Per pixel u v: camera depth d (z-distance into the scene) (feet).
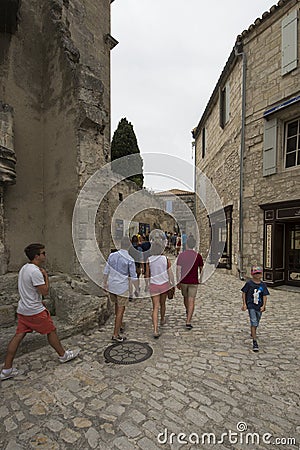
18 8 14.71
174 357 10.84
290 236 26.94
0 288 13.89
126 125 61.26
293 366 10.16
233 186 32.96
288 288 25.90
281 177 25.89
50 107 16.89
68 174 15.40
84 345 11.96
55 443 6.37
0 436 6.59
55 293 14.49
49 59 16.90
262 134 27.78
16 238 15.89
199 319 16.07
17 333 9.32
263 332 13.87
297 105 24.13
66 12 19.66
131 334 13.43
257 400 8.03
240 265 30.09
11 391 8.46
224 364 10.28
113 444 6.33
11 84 15.87
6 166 13.62
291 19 24.72
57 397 8.17
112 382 8.98
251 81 28.99
